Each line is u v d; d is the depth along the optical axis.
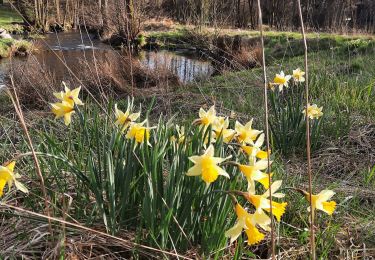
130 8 13.03
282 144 3.80
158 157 1.98
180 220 1.95
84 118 2.09
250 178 1.56
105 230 2.07
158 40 16.14
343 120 4.33
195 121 1.99
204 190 1.93
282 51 11.62
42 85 6.11
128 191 1.98
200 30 14.46
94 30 17.59
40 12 14.75
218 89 6.56
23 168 2.68
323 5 14.80
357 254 2.27
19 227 2.09
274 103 3.85
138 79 8.36
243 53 10.99
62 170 2.54
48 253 1.82
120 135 2.04
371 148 3.90
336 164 3.59
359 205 2.88
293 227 2.41
